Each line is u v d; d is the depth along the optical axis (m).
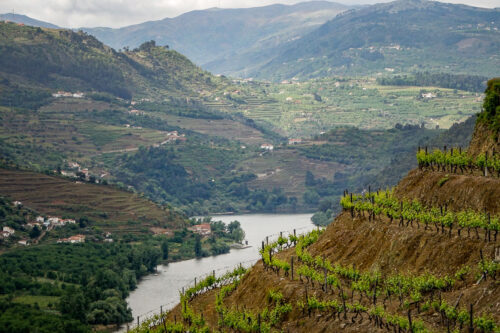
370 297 63.47
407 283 60.81
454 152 76.62
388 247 67.44
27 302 179.25
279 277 75.38
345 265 72.44
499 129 75.81
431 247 63.00
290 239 96.00
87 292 182.38
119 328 164.00
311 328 63.62
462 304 54.28
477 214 63.00
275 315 68.44
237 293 83.31
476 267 57.56
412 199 74.81
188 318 85.25
